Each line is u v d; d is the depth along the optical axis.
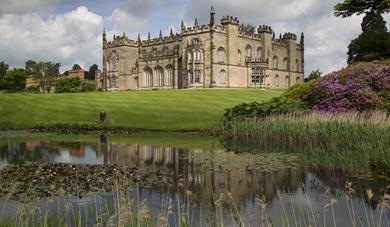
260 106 35.88
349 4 42.88
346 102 31.33
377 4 42.50
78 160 23.08
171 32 116.31
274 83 117.12
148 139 34.22
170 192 14.97
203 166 20.19
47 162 22.23
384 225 11.21
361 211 12.46
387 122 23.48
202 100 64.81
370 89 31.02
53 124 47.31
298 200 13.84
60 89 143.12
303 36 130.38
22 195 14.73
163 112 53.25
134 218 10.26
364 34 55.62
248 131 31.75
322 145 24.64
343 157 20.42
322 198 14.02
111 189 15.38
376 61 35.31
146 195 14.52
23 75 150.12
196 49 100.44
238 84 106.25
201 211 12.29
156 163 21.41
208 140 32.38
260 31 113.88
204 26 100.25
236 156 23.11
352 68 32.84
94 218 12.02
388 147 18.19
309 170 18.66
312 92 34.50
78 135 39.78
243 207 13.12
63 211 12.75
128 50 124.38
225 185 16.11
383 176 16.97
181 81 107.50
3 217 11.98
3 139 35.94
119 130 43.75
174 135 37.47
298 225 11.32
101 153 25.73
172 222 11.57
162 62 112.12
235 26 104.81
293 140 27.58
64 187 15.77
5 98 66.38
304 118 28.69
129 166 20.59
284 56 122.00
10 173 18.77
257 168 19.38
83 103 63.28
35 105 62.00
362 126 23.52
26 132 43.84
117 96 71.12
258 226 11.28
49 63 161.38
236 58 105.50
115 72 126.06
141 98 68.00
